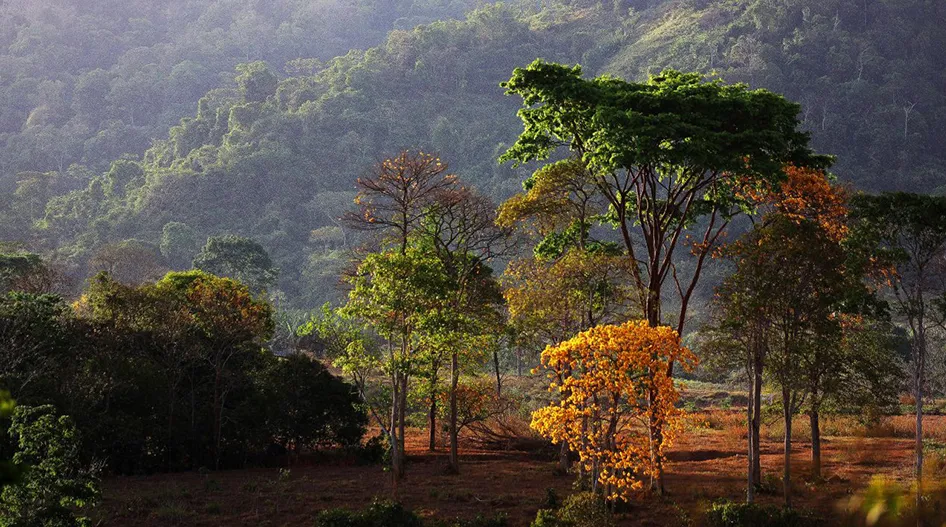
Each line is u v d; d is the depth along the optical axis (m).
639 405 24.81
